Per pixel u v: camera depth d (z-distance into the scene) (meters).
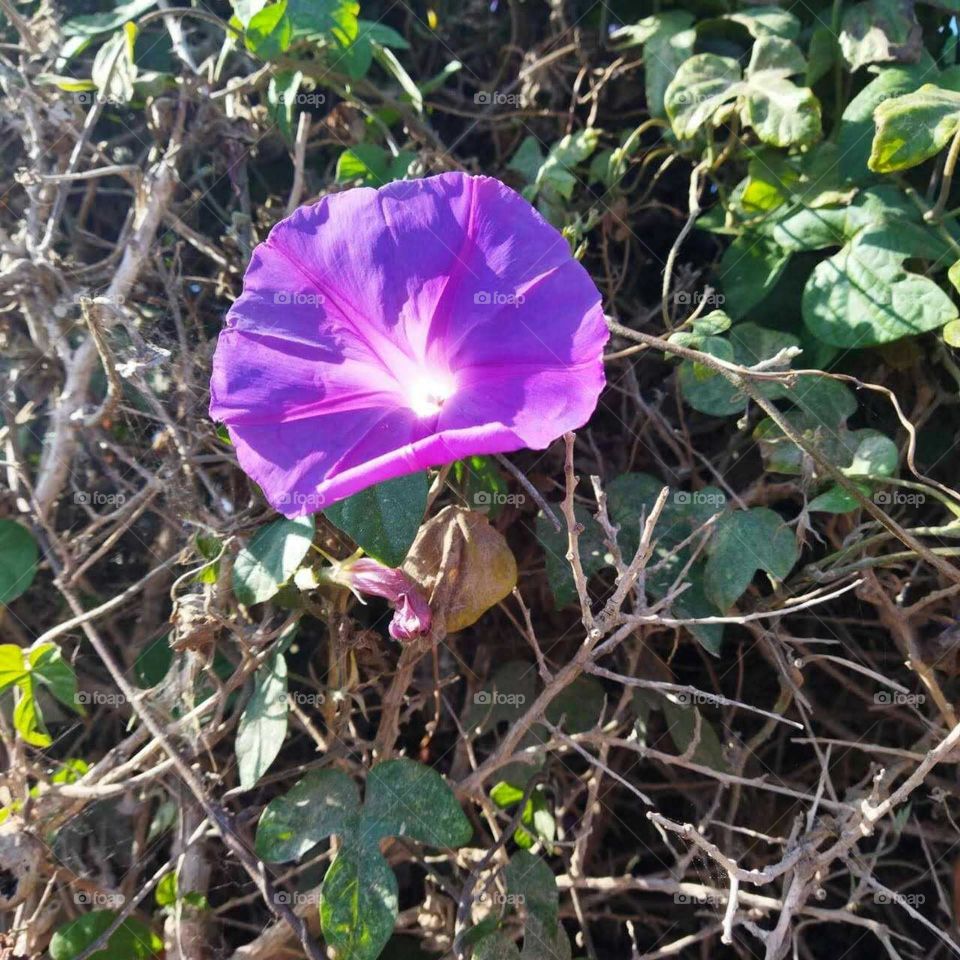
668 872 0.24
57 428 0.24
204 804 0.21
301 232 0.20
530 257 0.19
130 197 0.29
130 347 0.25
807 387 0.24
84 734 0.25
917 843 0.25
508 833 0.22
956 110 0.23
